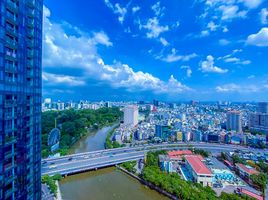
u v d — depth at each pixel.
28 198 67.94
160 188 132.00
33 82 72.25
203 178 139.88
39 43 76.62
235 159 182.38
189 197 112.81
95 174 167.25
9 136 57.81
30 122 70.19
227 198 115.12
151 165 172.50
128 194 129.12
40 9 77.50
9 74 58.09
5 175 55.91
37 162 75.50
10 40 58.62
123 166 180.50
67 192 129.88
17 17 62.19
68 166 167.25
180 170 167.25
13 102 59.91
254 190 133.62
